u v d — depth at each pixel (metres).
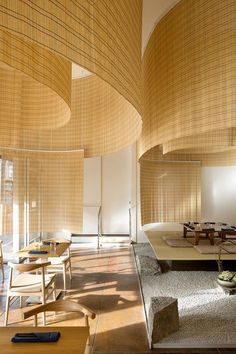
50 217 6.73
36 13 1.05
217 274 5.48
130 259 6.80
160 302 3.31
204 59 3.61
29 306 4.11
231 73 3.33
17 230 6.24
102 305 4.11
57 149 6.41
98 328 3.43
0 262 5.36
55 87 2.16
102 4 1.41
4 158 6.00
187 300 4.25
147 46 5.08
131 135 3.57
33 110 3.35
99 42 1.37
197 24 3.71
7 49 1.68
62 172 6.51
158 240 7.52
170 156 8.70
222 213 8.99
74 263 6.45
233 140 5.96
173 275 5.44
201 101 3.63
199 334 3.24
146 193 8.16
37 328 1.94
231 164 8.81
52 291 3.94
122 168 9.13
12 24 0.99
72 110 5.99
